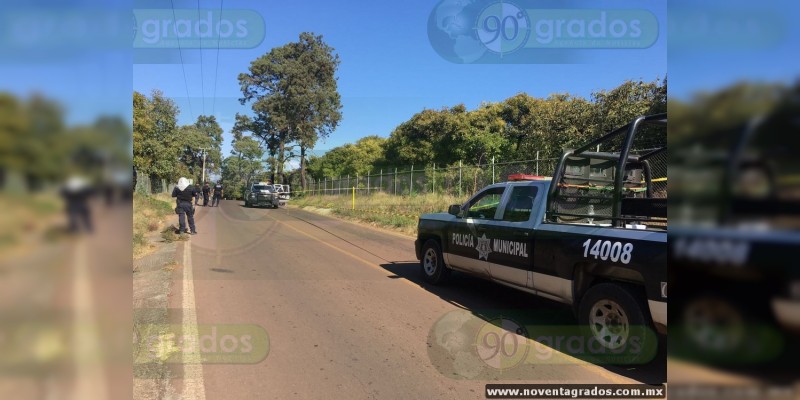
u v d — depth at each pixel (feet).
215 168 230.89
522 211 19.02
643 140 47.73
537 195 18.61
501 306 20.59
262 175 198.49
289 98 151.43
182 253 34.60
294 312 19.49
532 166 55.93
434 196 69.51
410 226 52.95
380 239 45.29
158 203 75.87
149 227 49.03
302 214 82.28
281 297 21.89
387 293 22.88
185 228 45.78
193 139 161.27
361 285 24.59
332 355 14.84
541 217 17.90
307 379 13.09
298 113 154.10
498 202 21.11
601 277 15.44
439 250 24.40
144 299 21.21
